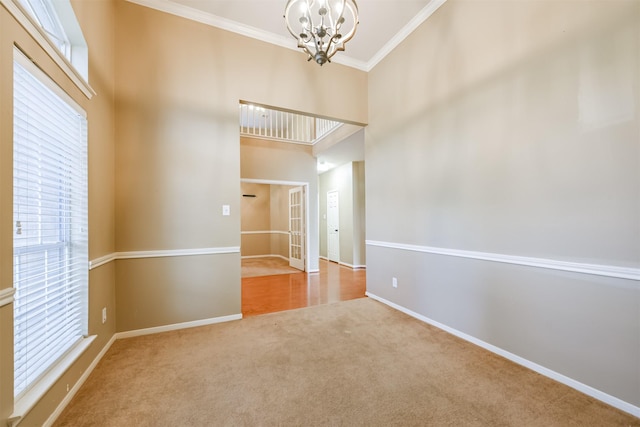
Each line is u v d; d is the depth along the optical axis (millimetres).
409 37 3096
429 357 2178
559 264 1838
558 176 1843
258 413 1561
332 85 3578
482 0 2324
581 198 1731
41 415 1383
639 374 1518
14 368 1264
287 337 2557
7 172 1188
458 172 2547
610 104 1609
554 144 1864
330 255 7398
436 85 2770
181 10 2814
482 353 2240
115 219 2549
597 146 1662
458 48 2537
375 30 3141
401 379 1880
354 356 2197
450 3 2609
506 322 2162
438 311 2771
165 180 2746
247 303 3643
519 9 2059
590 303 1701
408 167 3135
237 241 3049
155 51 2729
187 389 1779
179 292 2785
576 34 1752
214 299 2928
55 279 1659
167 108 2764
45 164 1550
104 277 2275
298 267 6180
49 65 1473
